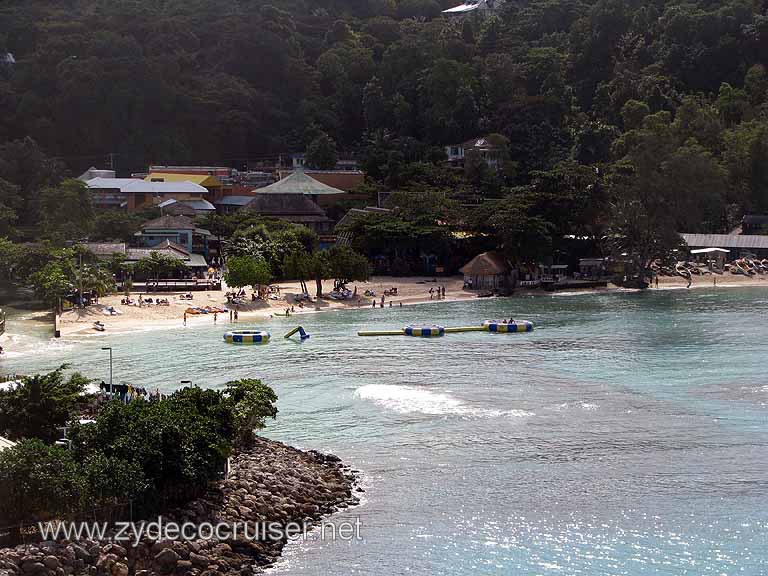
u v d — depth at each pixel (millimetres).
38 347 139125
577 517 74250
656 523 73125
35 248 195250
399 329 158375
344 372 122750
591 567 66312
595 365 125875
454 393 110438
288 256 198375
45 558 57625
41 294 166250
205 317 169625
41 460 63344
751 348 136250
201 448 71562
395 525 72625
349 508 75812
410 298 199625
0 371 120250
